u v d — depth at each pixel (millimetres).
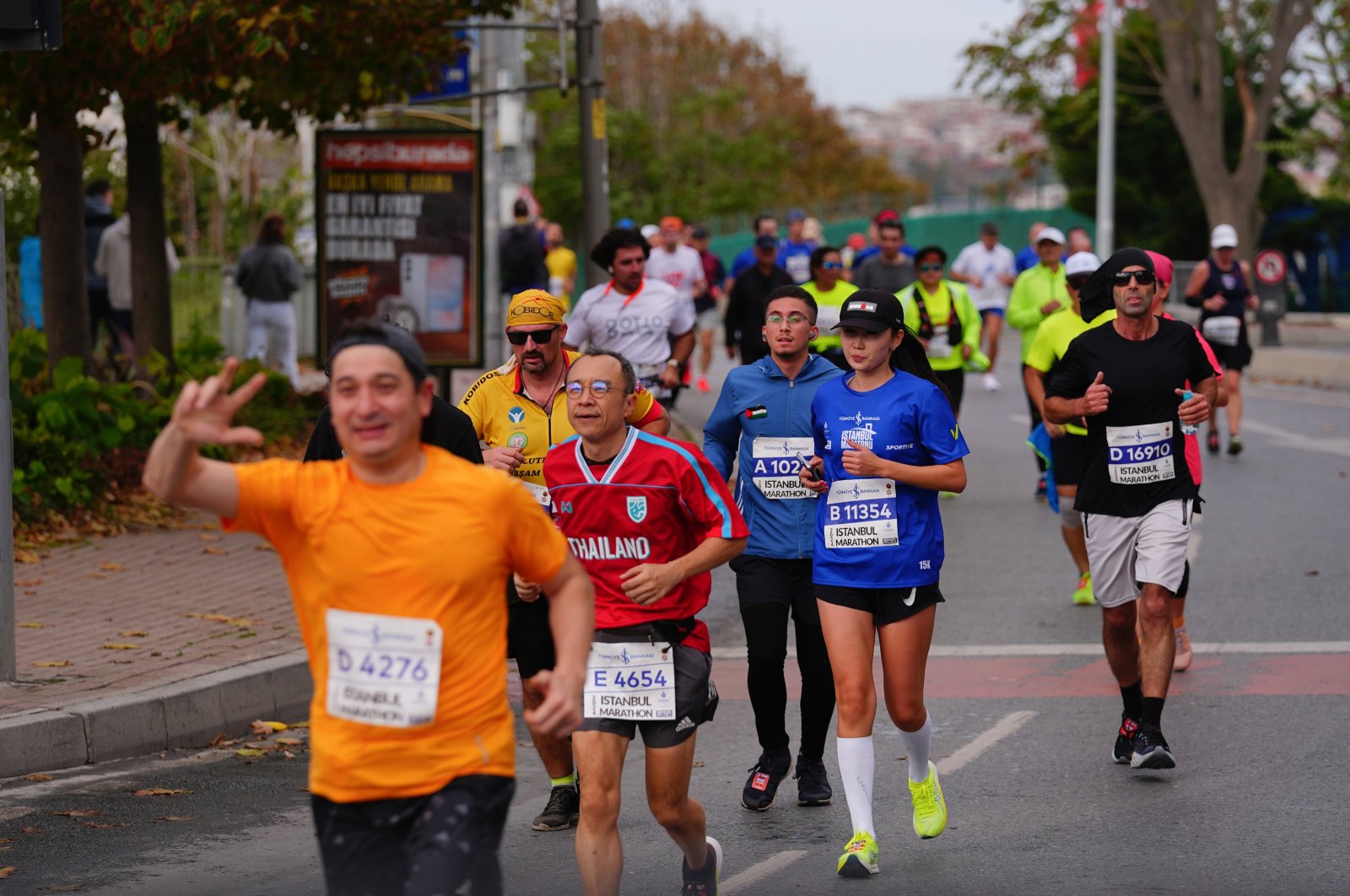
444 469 10422
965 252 63406
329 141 42594
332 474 10375
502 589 10516
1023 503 40688
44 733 19797
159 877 16172
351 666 10305
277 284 54000
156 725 20969
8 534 21703
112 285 48594
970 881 15875
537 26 42625
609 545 14609
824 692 18562
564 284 70438
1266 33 106750
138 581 28859
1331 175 100125
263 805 18781
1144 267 19594
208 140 87438
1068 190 120812
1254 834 17109
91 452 35250
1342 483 41906
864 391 16906
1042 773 19875
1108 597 20094
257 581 29016
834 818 18359
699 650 14719
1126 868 16125
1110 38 94562
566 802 18156
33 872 16266
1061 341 27609
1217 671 24703
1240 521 37094
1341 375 68312
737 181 161625
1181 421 19469
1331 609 28578
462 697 10312
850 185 189125
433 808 10219
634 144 158750
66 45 32906
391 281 42875
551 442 18203
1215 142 100250
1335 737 20891
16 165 41031
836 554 16625
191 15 31719
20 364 37562
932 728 22156
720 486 14656
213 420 9984
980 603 30094
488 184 61781
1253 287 93188
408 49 38125
